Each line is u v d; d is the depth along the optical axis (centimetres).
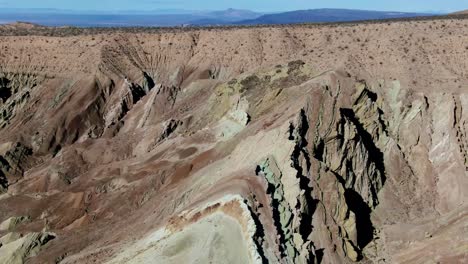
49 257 4812
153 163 6384
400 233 5488
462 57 7712
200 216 4022
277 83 7281
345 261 4862
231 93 7431
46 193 6366
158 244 3959
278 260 3653
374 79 7444
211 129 6581
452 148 6481
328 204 5144
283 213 4381
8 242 5278
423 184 6344
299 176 4894
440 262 4822
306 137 5662
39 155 7838
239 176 4503
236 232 3725
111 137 8044
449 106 6838
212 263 3512
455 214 5478
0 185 6881
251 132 5844
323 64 7788
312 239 4772
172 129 7525
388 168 6425
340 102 6303
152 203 5412
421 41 8112
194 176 5444
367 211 5825
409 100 7088
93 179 6519
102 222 5506
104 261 4341
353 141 5925
